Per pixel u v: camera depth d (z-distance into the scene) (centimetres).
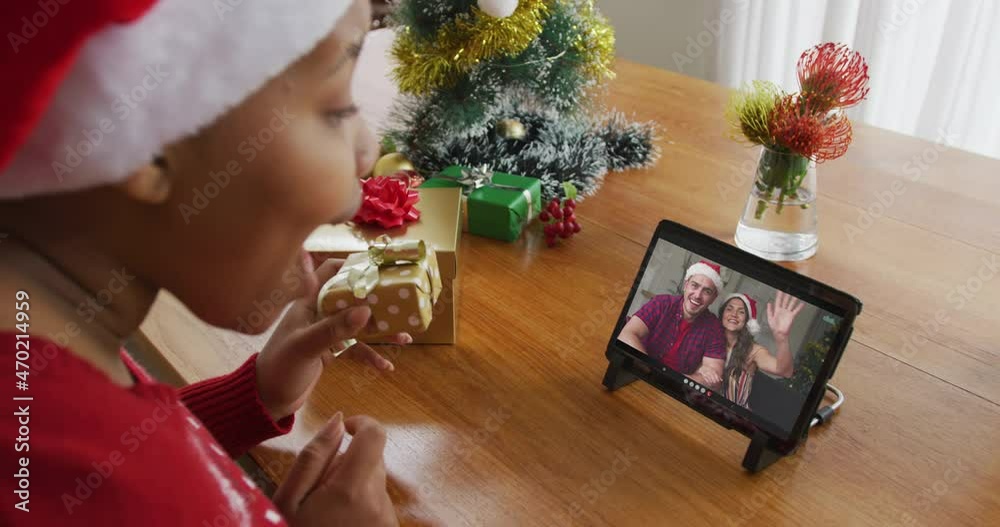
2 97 35
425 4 114
